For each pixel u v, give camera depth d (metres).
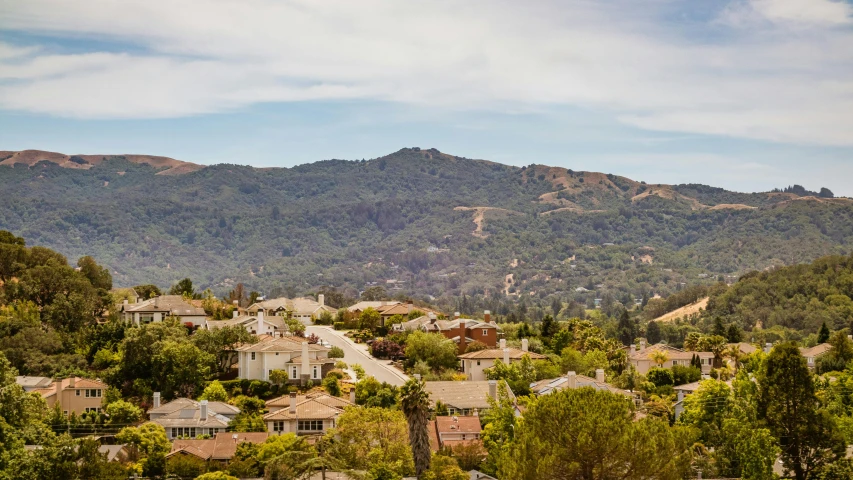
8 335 148.00
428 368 161.25
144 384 139.00
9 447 100.75
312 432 123.19
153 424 117.56
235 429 121.88
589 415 83.62
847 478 109.19
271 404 132.00
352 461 107.06
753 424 113.69
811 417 112.69
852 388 144.62
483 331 181.38
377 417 111.69
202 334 153.62
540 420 86.38
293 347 150.12
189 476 106.75
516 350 167.88
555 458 82.25
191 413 123.69
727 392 124.69
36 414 116.06
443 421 125.50
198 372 141.00
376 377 156.25
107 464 100.62
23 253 177.38
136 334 143.75
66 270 174.00
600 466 82.75
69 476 97.56
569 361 161.00
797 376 113.56
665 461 83.56
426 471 98.81
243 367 148.50
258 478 106.38
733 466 110.62
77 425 122.38
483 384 144.25
